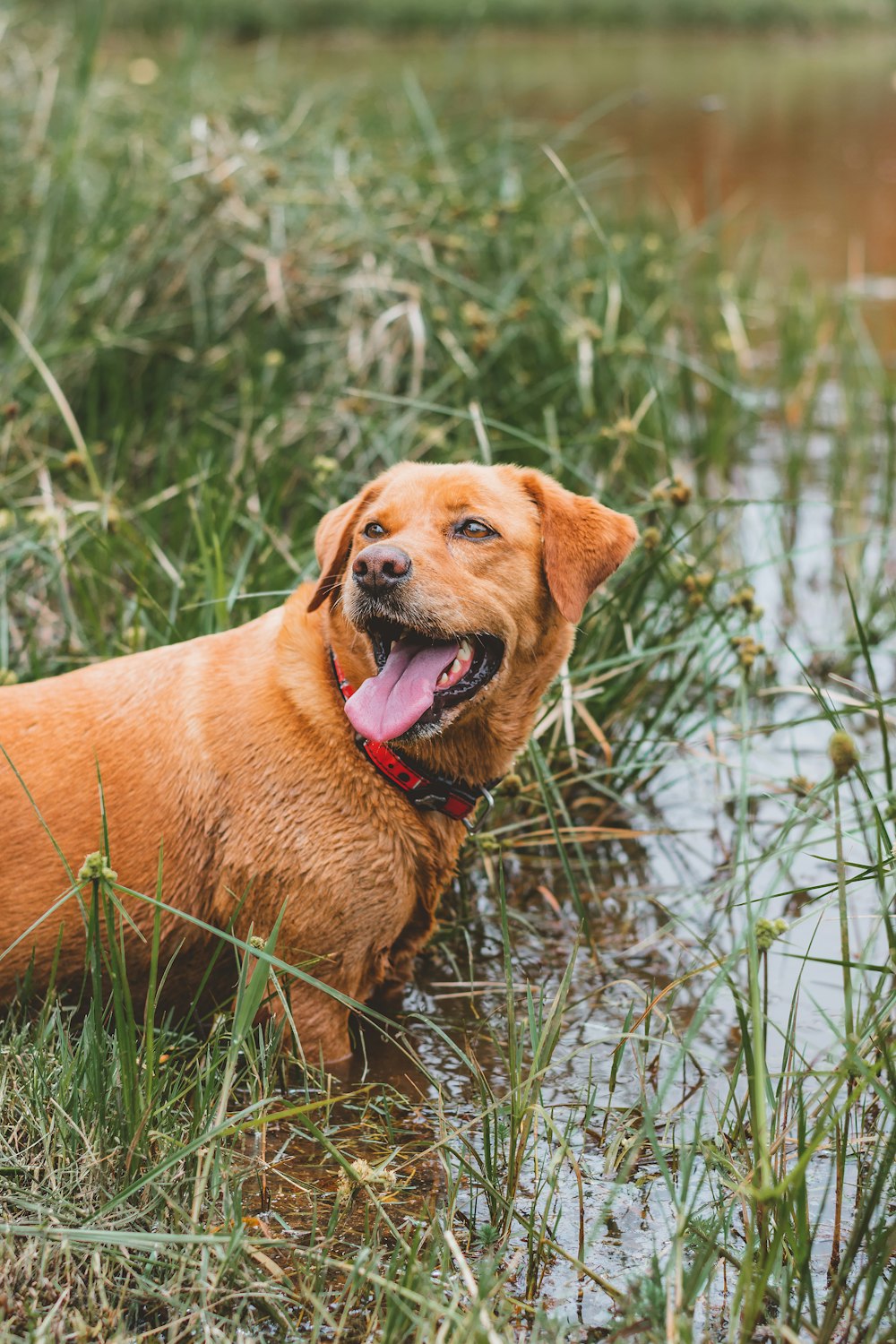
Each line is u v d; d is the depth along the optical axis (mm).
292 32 23984
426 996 3705
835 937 3947
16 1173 2717
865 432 7520
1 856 3215
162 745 3307
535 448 5895
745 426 7672
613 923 4059
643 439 6035
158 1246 2535
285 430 6211
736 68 22891
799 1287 2502
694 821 4617
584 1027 3547
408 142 8453
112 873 2689
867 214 12398
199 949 3373
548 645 3482
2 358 6328
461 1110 3225
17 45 9602
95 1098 2789
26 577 4902
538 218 7883
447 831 3438
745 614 4879
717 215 9195
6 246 6973
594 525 3422
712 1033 3535
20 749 3283
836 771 2492
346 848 3264
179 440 6418
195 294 6832
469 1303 2555
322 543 3455
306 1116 2939
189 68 8898
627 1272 2688
